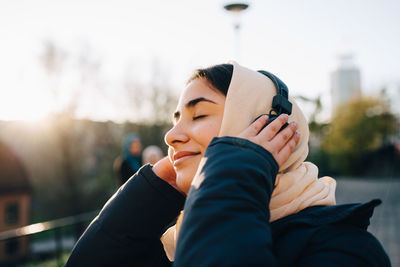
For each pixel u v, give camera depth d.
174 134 0.93
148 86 26.56
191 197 0.70
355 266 0.68
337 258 0.69
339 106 30.58
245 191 0.67
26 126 27.28
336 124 29.61
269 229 0.65
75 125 25.58
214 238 0.62
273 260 0.61
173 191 1.16
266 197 0.70
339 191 17.06
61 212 27.58
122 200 1.16
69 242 22.20
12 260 16.48
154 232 1.15
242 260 0.58
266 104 0.94
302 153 0.96
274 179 0.75
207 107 0.92
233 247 0.60
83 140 26.52
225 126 0.87
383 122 30.30
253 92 0.92
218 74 0.94
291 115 0.98
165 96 26.73
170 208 1.16
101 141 26.94
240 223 0.62
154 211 1.15
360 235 0.74
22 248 17.25
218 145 0.76
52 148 25.95
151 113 26.78
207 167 0.72
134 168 5.55
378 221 9.41
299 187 0.87
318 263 0.69
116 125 27.17
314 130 6.55
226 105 0.88
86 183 27.06
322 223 0.76
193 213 0.67
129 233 1.12
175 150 0.95
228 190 0.66
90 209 27.34
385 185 20.02
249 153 0.73
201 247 0.62
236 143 0.75
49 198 27.97
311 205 0.86
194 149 0.91
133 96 26.16
